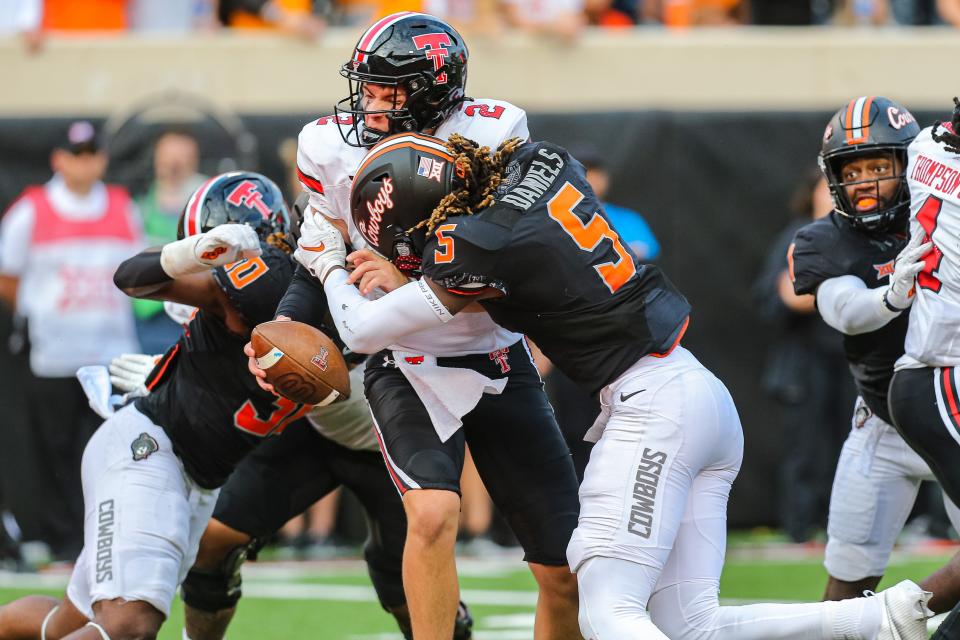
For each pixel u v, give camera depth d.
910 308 15.70
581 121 29.69
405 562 14.23
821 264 16.36
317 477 17.78
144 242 27.86
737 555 27.22
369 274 14.33
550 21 30.72
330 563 27.28
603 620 13.71
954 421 14.61
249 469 17.33
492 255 13.62
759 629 13.96
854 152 16.02
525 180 14.14
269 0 32.34
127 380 16.94
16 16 29.91
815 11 34.47
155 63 29.89
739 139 30.02
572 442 26.72
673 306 14.49
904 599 13.49
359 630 21.25
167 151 27.91
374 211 14.09
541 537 15.45
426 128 15.02
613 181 29.67
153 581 14.68
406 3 31.53
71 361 26.83
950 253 14.57
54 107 29.77
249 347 14.45
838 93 31.28
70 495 27.22
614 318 14.06
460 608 17.48
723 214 30.00
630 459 14.00
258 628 21.39
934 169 14.80
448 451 14.66
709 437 14.16
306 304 15.20
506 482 15.55
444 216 13.83
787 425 27.98
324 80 30.16
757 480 29.86
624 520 13.87
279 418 15.49
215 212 15.73
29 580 25.09
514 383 15.62
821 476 27.95
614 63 30.92
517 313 14.23
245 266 15.16
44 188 27.97
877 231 16.33
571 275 13.90
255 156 29.17
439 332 14.82
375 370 15.32
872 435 17.02
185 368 15.44
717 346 29.92
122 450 15.27
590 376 14.34
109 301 27.11
